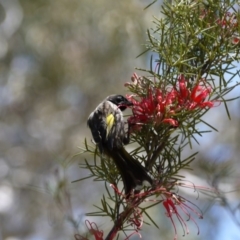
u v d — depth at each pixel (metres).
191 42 5.29
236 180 9.09
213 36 5.24
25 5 16.41
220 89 5.14
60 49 16.27
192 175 12.51
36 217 15.65
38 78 16.61
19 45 16.48
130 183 4.97
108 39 15.84
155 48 5.20
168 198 4.83
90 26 15.92
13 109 16.80
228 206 6.92
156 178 4.98
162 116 5.01
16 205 15.82
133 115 5.16
